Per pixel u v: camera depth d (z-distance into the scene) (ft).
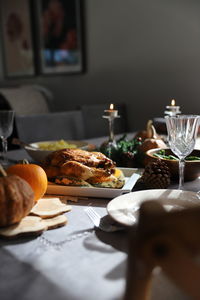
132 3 9.18
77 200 2.77
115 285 1.60
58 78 12.08
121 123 9.32
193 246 1.09
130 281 1.18
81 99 11.30
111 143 3.94
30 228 2.13
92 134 7.38
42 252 1.93
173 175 3.29
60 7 11.16
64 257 1.87
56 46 11.68
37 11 12.12
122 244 2.02
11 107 9.71
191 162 3.16
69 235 2.15
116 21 9.68
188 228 1.09
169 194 2.63
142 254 1.09
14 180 2.20
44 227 2.15
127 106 9.83
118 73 9.92
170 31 8.41
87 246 2.00
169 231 1.07
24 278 1.67
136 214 2.29
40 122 6.31
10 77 14.37
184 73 8.27
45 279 1.66
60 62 11.68
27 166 2.58
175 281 1.09
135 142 4.00
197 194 2.63
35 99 10.25
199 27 7.79
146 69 9.14
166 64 8.64
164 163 3.08
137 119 9.61
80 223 2.33
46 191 2.87
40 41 12.29
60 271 1.73
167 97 8.77
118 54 9.82
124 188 2.80
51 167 3.04
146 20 8.91
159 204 1.13
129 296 1.19
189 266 1.06
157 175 2.96
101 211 2.54
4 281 1.64
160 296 1.53
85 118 7.30
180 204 2.48
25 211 2.19
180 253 1.06
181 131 2.76
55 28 11.53
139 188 3.07
